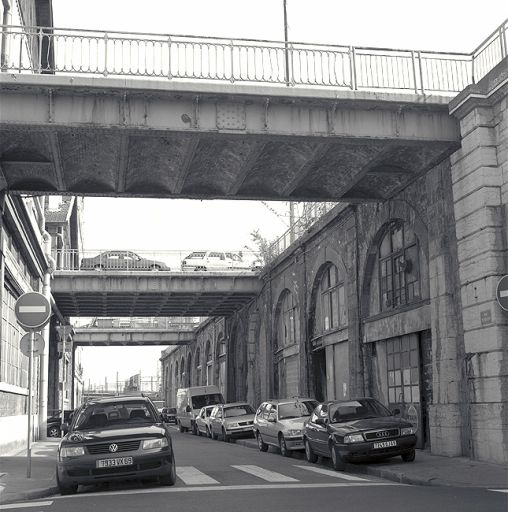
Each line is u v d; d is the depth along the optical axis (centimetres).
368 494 1008
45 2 2670
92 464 1105
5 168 1772
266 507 880
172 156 1752
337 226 2503
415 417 1914
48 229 4450
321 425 1573
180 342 6084
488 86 1518
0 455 1938
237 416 2886
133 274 3462
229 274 3562
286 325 3244
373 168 1881
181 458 1881
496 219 1489
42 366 3117
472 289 1524
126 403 1282
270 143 1719
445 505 864
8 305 2211
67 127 1483
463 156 1596
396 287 2080
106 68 1479
